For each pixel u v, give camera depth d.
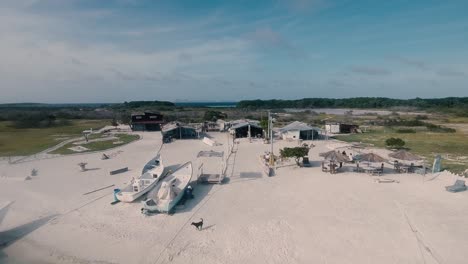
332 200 21.69
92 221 18.70
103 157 36.41
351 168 30.58
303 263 13.95
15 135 57.16
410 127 69.75
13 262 14.88
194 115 113.38
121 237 16.67
